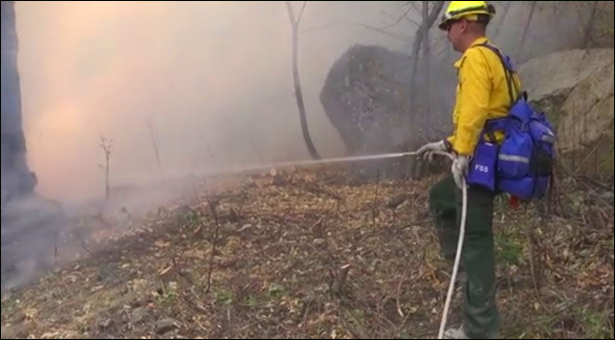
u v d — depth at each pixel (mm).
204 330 4176
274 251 5188
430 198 4059
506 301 4266
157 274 4840
